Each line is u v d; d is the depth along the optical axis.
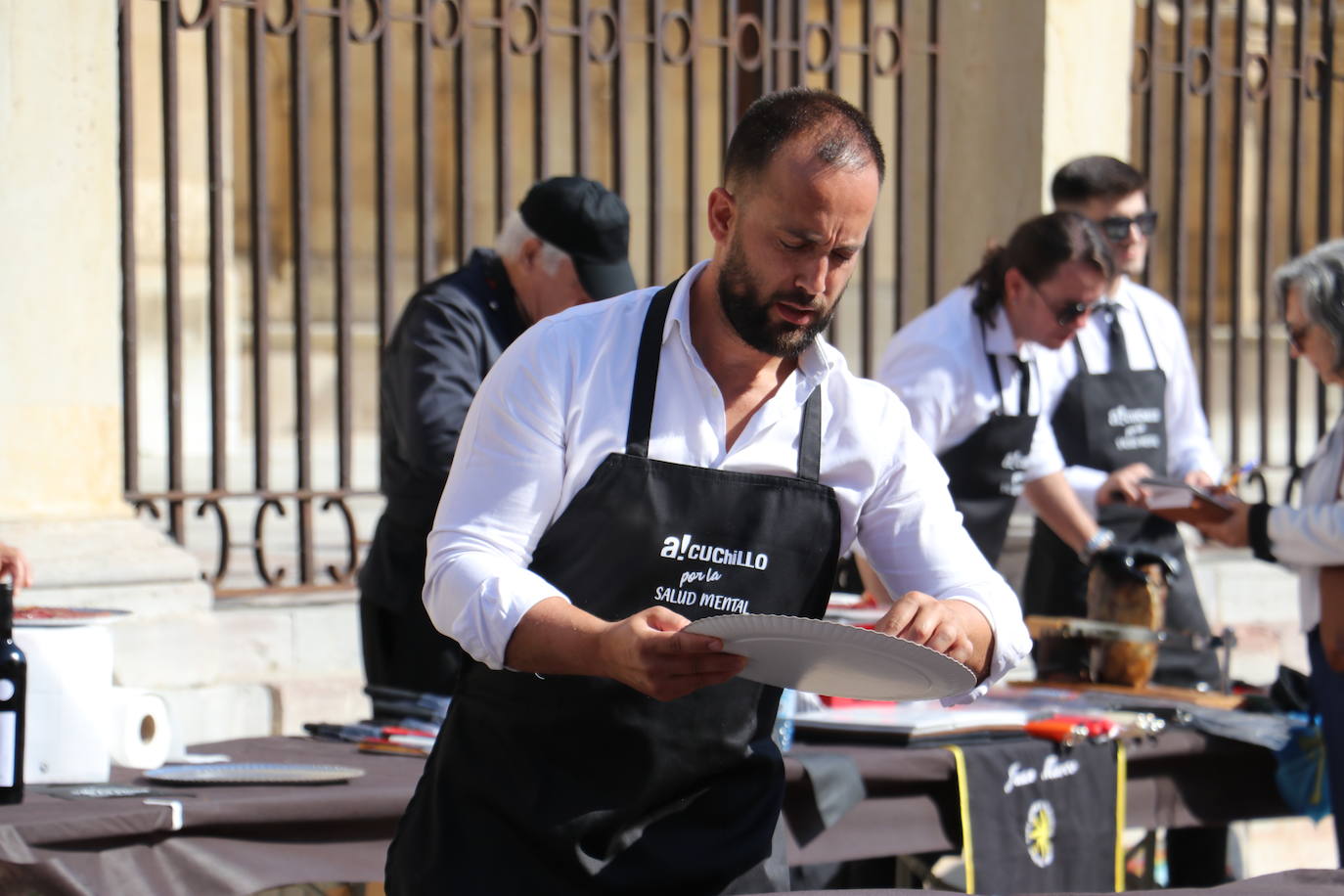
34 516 6.85
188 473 14.53
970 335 6.35
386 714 5.36
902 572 3.52
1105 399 7.06
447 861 3.39
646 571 3.31
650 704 3.35
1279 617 10.17
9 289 6.78
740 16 8.81
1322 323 5.90
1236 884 3.48
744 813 3.47
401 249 18.06
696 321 3.37
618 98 8.47
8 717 4.07
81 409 6.95
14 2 6.74
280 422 18.05
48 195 6.84
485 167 17.36
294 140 7.73
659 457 3.31
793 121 3.12
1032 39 9.26
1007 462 6.41
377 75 7.94
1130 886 7.13
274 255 17.98
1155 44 9.68
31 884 3.82
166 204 7.45
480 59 17.31
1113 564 6.31
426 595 3.30
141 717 4.50
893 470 3.47
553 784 3.35
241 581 9.57
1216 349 20.34
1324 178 10.31
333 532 12.31
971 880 5.10
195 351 15.96
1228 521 6.15
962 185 9.61
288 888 5.38
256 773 4.45
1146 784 5.68
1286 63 16.81
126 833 3.96
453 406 5.62
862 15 9.18
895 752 5.11
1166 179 19.56
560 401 3.27
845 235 3.11
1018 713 5.58
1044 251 6.14
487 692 3.42
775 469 3.37
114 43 7.00
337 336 7.95
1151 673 6.36
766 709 3.54
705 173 17.70
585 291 5.71
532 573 3.23
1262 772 5.96
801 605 3.42
